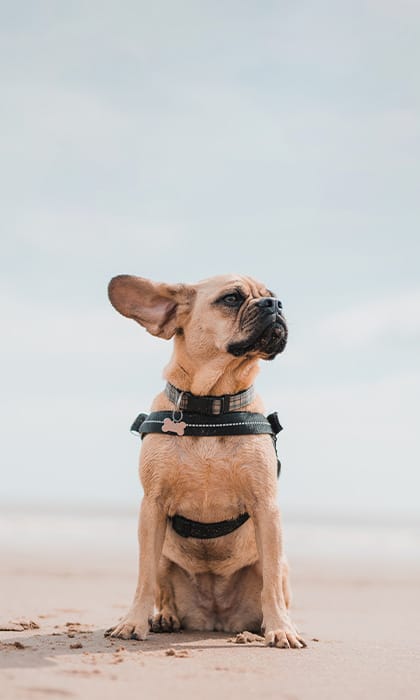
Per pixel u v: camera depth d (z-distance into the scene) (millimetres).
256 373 1880
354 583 3123
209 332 1858
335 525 8062
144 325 1918
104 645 1696
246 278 1918
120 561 3736
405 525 8188
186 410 1841
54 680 1412
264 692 1406
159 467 1821
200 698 1365
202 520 1863
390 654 1703
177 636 1843
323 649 1730
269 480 1822
